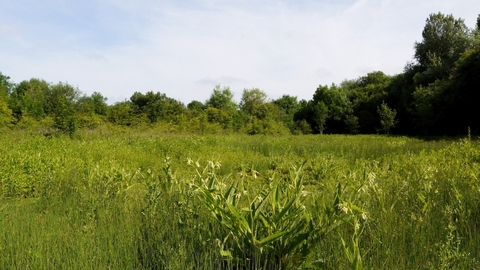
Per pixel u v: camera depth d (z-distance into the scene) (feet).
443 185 18.29
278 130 118.52
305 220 11.04
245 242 11.27
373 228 13.30
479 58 90.38
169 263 10.93
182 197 14.43
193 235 12.79
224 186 12.49
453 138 82.17
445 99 97.45
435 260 11.23
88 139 60.13
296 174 12.02
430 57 147.64
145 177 18.95
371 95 165.58
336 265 10.97
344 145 54.80
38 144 41.83
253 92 177.27
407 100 136.67
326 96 173.78
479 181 17.56
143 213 14.83
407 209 15.03
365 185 12.60
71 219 15.49
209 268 10.87
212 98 169.27
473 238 12.44
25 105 98.94
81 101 151.12
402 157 33.40
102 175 20.97
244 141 63.77
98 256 11.65
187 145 50.57
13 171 22.88
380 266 10.95
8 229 13.96
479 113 92.84
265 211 12.01
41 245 12.20
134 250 12.42
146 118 103.91
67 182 22.47
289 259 10.95
